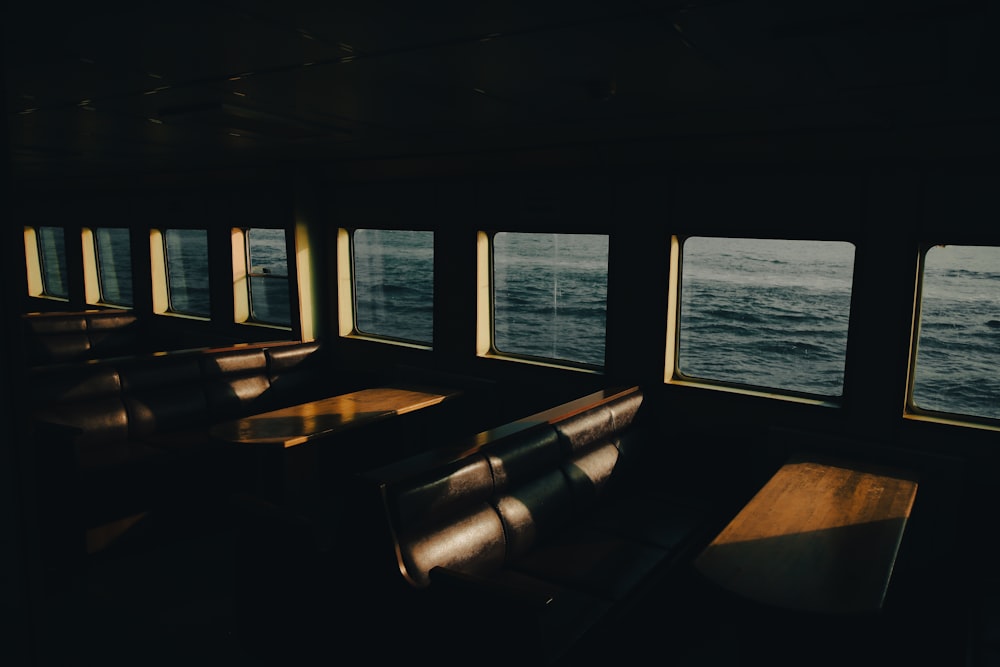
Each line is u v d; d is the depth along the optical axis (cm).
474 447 362
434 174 632
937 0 201
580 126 448
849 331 446
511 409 612
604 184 536
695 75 304
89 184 978
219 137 517
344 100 371
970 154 392
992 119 375
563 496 406
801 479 395
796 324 3666
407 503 310
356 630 324
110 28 238
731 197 481
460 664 287
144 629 375
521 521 368
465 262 625
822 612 252
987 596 327
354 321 741
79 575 436
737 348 3697
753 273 3728
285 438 445
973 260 3034
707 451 507
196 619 387
